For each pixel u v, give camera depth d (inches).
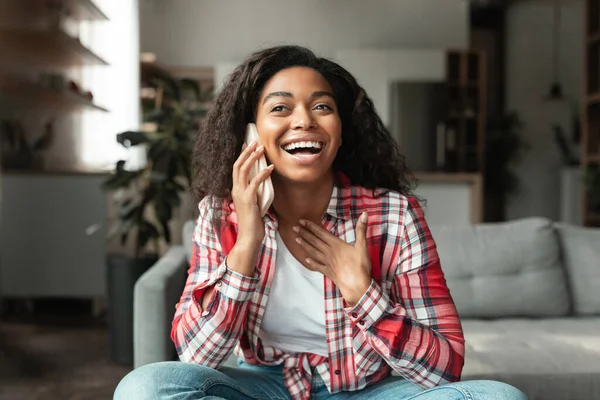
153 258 123.0
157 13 296.8
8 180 161.5
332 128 47.9
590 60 239.5
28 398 101.0
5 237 162.1
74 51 183.5
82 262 162.4
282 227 51.3
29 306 167.0
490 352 73.6
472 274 90.6
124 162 130.5
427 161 281.4
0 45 159.8
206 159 52.5
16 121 171.8
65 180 162.1
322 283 49.4
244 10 298.8
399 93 281.1
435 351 45.3
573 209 311.1
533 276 91.0
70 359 124.1
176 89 136.1
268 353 51.9
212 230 50.8
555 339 79.1
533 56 357.7
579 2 353.4
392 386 49.6
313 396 51.3
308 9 301.3
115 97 222.5
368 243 50.2
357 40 303.1
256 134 50.0
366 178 53.6
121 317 119.6
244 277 46.3
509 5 355.6
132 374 43.8
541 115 357.1
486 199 356.8
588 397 67.0
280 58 50.1
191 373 44.3
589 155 242.5
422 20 303.6
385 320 45.6
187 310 48.1
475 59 304.3
